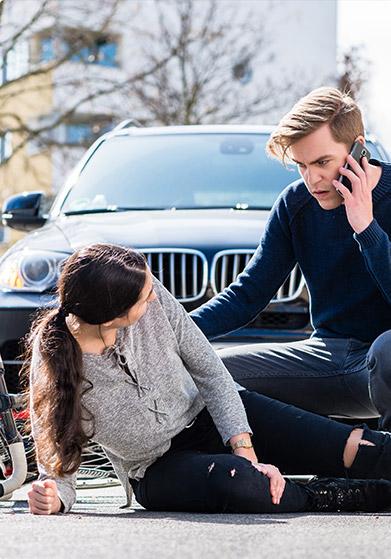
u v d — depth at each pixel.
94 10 22.31
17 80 21.72
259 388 4.28
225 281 5.39
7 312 5.16
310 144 3.88
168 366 3.59
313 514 3.50
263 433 3.82
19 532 2.88
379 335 4.12
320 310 4.32
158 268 5.36
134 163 6.56
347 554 2.49
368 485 3.71
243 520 3.22
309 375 4.25
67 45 22.42
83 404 3.50
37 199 6.68
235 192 6.25
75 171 6.66
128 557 2.44
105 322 3.35
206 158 6.57
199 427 3.80
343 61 23.61
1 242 35.00
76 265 3.34
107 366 3.48
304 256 4.28
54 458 3.46
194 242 5.42
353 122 3.90
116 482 4.64
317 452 3.76
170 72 25.03
